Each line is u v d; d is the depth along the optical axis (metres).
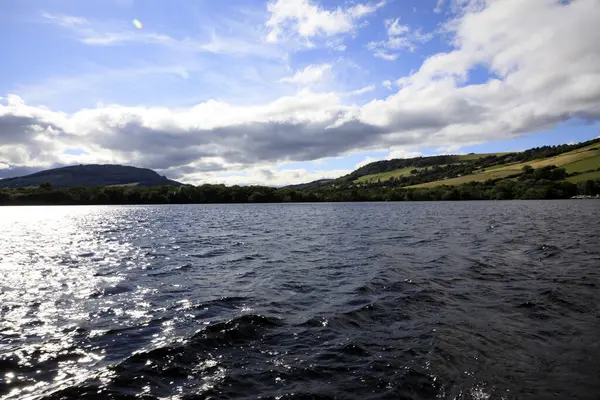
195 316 12.48
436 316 11.88
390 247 27.78
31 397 7.40
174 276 19.06
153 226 55.44
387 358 8.97
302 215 81.44
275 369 8.55
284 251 27.23
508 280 16.33
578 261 20.44
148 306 13.76
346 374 8.25
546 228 39.88
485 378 7.93
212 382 7.98
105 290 16.31
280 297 14.63
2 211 131.38
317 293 15.11
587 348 9.27
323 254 25.39
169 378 8.20
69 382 8.02
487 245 27.44
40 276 19.53
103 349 9.81
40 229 54.41
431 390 7.53
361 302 13.59
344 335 10.52
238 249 28.80
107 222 67.94
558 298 13.40
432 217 63.25
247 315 12.20
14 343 10.27
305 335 10.59
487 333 10.38
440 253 24.23
